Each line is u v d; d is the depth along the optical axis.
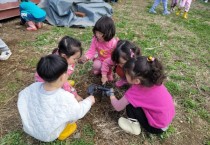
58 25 4.77
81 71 3.36
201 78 3.59
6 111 2.64
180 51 4.31
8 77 3.15
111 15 5.64
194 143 2.50
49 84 1.99
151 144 2.42
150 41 4.54
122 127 2.47
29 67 3.39
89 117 2.64
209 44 4.75
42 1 4.95
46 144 2.28
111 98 2.52
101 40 2.82
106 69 2.96
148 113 2.26
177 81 3.44
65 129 2.32
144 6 6.92
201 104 3.05
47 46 3.96
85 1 5.29
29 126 2.08
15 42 4.02
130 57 2.43
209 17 6.64
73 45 2.33
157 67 2.12
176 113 2.86
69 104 2.03
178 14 6.44
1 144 2.25
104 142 2.38
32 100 2.05
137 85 2.26
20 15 4.62
